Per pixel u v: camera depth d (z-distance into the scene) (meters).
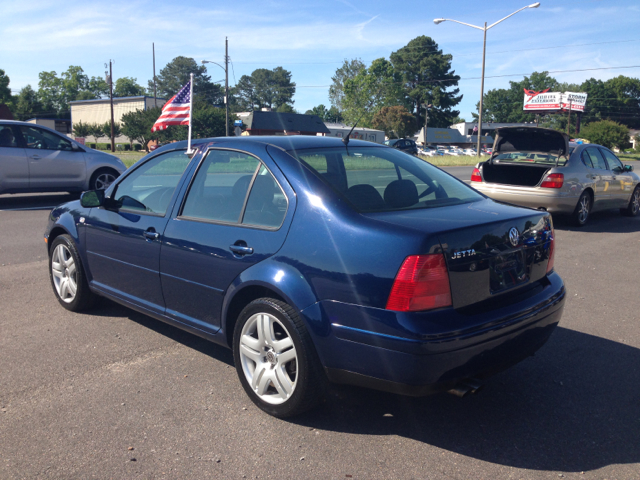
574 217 9.89
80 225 4.57
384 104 101.12
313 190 3.03
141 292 4.01
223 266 3.26
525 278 3.14
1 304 5.07
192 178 3.70
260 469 2.61
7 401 3.24
